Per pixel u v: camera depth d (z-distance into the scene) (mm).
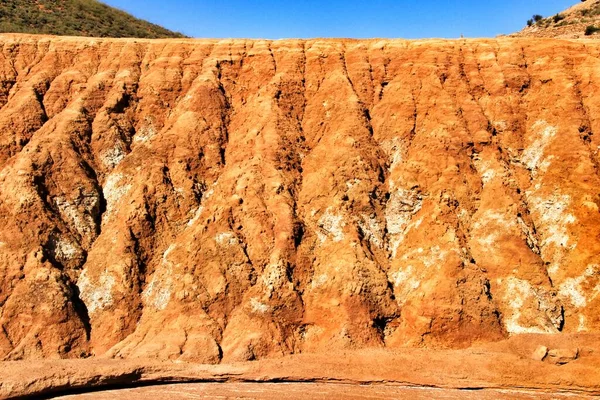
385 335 23969
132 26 59500
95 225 28969
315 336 23812
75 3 58406
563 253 25359
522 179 28672
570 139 28125
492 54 33188
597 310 23312
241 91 34375
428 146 29062
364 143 30094
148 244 27562
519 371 20812
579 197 26250
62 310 24594
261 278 25266
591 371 20312
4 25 46781
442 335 22969
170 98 34125
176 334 23484
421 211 27344
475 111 30656
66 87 33938
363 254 25375
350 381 21406
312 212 27812
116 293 25594
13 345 23750
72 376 21234
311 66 34688
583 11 59969
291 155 30391
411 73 32844
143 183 28922
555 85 30766
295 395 20453
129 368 21672
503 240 25375
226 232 26594
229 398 20359
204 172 30672
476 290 23531
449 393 20562
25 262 25906
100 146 31672
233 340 23422
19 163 28875
